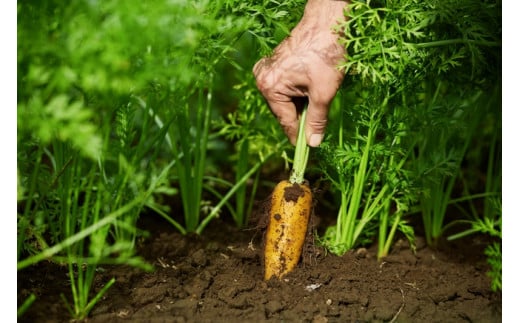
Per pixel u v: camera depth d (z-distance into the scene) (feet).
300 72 4.13
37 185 4.29
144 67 3.86
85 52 3.74
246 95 4.89
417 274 4.57
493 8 4.41
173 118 4.31
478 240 5.07
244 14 4.21
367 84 4.41
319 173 5.02
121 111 4.26
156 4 3.75
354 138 4.46
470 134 4.90
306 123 4.27
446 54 4.44
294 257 4.39
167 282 4.36
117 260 3.99
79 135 3.68
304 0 4.31
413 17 4.24
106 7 3.78
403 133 4.44
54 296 4.18
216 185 5.53
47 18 3.91
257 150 5.15
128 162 4.33
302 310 4.18
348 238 4.61
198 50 4.12
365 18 4.22
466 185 5.33
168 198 5.30
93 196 4.53
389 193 4.65
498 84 4.81
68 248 4.11
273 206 4.39
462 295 4.41
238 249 4.70
